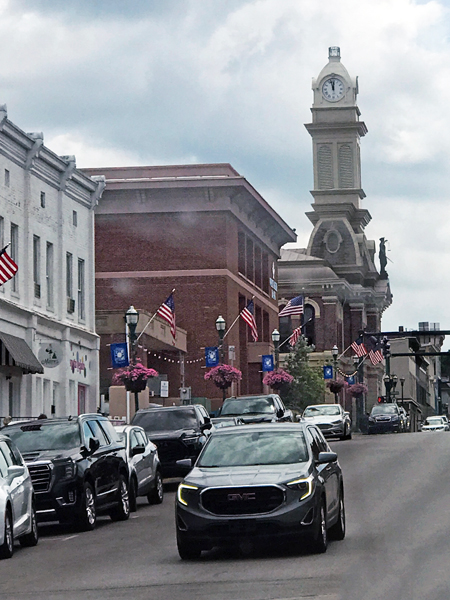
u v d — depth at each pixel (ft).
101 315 240.94
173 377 274.98
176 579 57.41
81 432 90.63
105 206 279.90
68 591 54.85
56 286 185.26
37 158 175.52
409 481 113.29
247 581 55.11
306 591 50.39
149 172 291.38
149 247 279.69
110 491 93.04
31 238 173.88
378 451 167.53
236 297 287.69
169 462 125.59
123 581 57.72
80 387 199.00
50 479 85.40
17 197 169.17
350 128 516.73
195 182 275.59
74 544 78.43
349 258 477.36
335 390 335.06
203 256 278.46
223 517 63.57
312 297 426.51
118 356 176.86
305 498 63.77
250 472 65.46
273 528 63.26
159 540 78.02
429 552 62.75
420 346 610.65
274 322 335.67
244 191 279.90
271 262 336.49
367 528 76.79
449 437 209.46
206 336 277.44
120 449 98.37
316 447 70.54
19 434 90.33
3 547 70.59
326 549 66.59
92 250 203.51
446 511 85.30
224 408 166.09
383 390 518.37
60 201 187.73
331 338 424.46
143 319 239.71
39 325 175.32
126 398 211.00
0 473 73.72
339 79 522.06
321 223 483.51
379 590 49.32
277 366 254.68
